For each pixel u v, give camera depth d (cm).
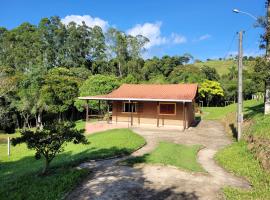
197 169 1109
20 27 7044
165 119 2648
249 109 2784
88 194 821
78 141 1103
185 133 2217
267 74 1617
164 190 856
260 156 1141
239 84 1641
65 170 1070
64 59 6556
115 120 2844
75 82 4062
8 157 1958
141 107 2744
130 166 1141
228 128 2378
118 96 2681
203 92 5444
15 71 4734
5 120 3738
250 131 1570
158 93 2650
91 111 4538
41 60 6012
